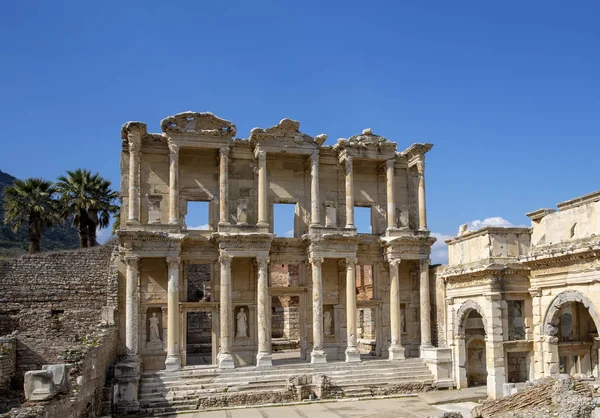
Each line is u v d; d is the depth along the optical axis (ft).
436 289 153.99
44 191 200.23
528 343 120.67
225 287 139.54
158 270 143.13
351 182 153.07
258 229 144.36
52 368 78.23
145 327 141.08
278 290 147.74
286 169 155.94
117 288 139.64
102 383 116.88
